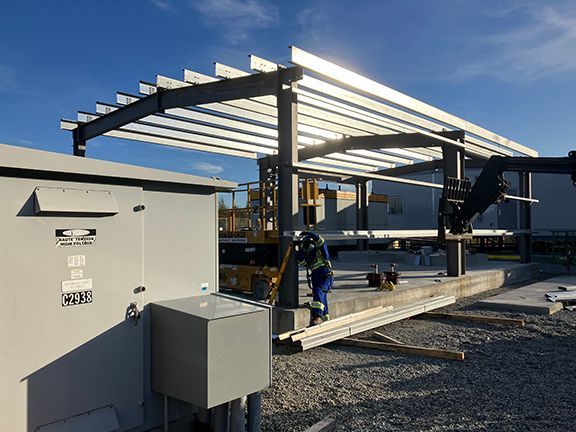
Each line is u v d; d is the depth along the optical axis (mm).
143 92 9961
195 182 3889
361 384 5559
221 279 10836
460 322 9219
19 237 2928
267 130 12688
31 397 2965
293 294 8172
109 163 3305
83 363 3217
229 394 3322
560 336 8016
